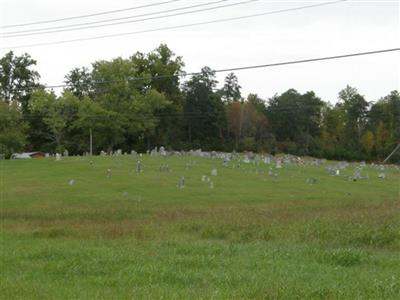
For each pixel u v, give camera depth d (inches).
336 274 501.4
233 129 4259.4
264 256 597.3
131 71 3255.4
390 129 4441.4
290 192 1614.2
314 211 1111.6
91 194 1488.7
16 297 418.3
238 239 756.0
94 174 1870.1
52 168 2015.3
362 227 788.6
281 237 760.3
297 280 469.1
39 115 3575.3
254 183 1772.9
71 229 884.0
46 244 716.7
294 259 581.6
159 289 438.9
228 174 1962.4
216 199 1435.8
